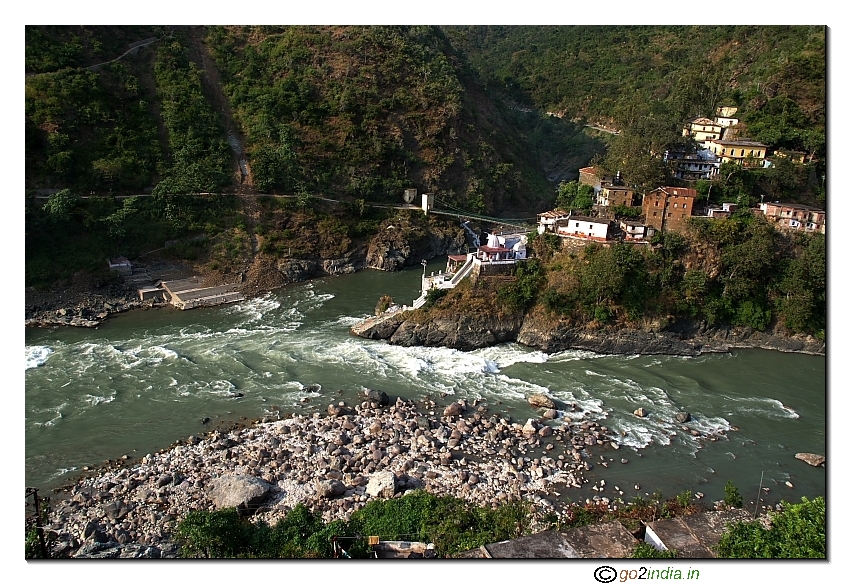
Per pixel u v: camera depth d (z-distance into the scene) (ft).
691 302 232.12
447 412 178.19
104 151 308.40
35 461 151.02
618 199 267.18
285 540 113.50
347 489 141.69
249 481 137.49
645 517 125.18
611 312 229.45
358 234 347.36
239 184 337.72
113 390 188.96
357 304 280.10
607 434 170.91
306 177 355.15
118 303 261.03
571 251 242.99
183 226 301.22
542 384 202.69
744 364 220.43
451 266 257.75
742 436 171.22
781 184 274.57
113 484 141.69
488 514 124.16
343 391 193.98
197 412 177.58
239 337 237.04
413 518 122.21
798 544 103.45
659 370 215.31
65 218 265.34
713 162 287.48
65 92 308.60
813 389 200.95
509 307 235.81
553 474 151.12
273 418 174.91
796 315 227.40
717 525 114.73
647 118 306.55
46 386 190.19
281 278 305.94
